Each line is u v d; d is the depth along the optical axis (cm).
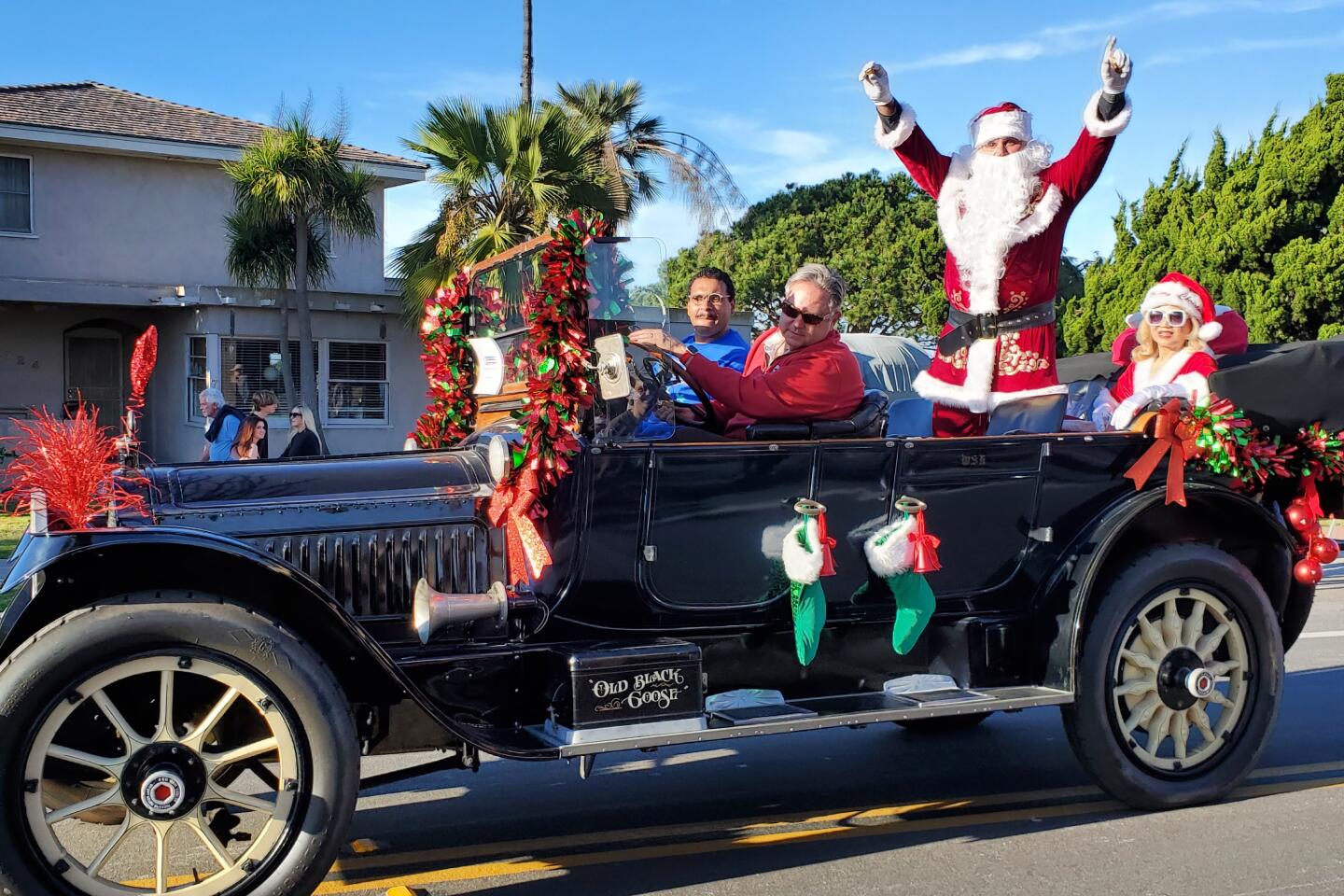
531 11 2342
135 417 389
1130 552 405
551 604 353
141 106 2006
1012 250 441
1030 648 399
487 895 337
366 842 387
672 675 334
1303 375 412
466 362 449
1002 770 466
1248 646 410
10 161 1773
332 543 342
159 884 290
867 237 3534
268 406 820
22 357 1850
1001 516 401
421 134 1542
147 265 1872
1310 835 374
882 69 435
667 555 361
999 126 437
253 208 1619
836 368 388
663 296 382
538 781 461
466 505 354
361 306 1819
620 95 1828
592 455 346
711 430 422
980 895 328
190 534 289
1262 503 435
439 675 342
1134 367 489
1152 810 402
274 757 319
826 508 377
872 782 452
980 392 442
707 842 381
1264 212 1634
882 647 395
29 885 279
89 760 288
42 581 298
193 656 289
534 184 1467
